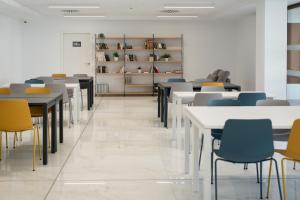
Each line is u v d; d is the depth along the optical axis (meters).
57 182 4.45
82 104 11.59
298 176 4.70
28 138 6.88
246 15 13.90
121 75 15.58
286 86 9.94
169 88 8.15
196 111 4.34
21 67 15.03
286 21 9.80
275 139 4.57
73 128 7.90
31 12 12.42
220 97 6.19
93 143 6.52
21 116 4.88
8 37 13.25
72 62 15.48
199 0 10.66
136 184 4.39
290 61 10.70
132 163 5.29
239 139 3.40
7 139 6.69
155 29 15.50
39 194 4.05
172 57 15.60
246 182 4.47
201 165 4.94
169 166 5.13
